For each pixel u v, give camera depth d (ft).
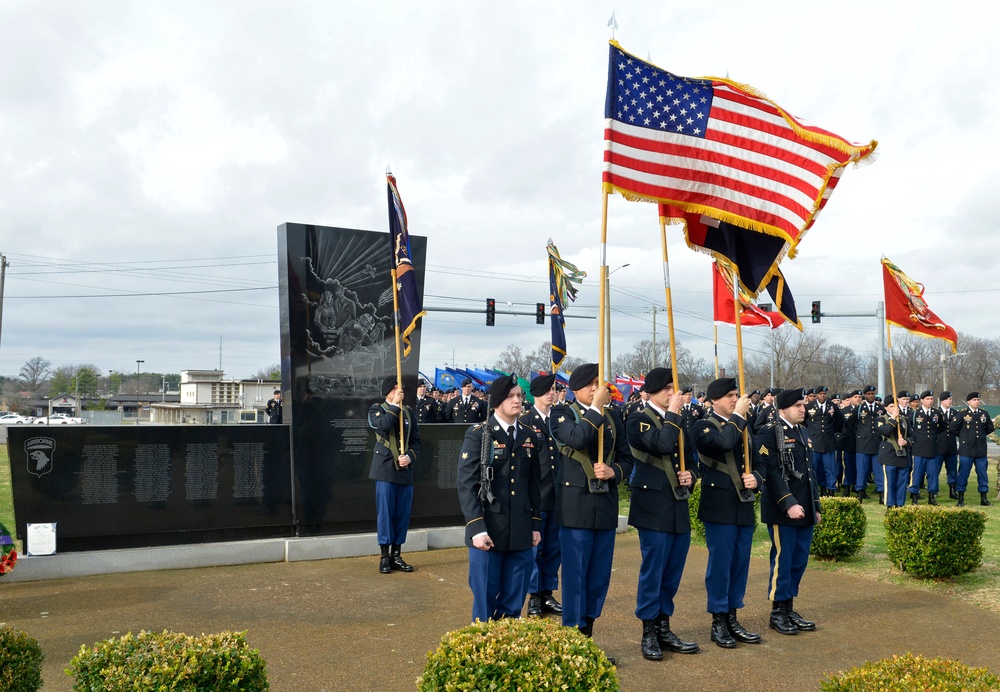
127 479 30.07
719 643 21.16
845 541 31.68
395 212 31.94
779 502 22.59
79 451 29.40
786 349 214.28
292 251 33.30
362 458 34.06
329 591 26.61
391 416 29.58
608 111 20.65
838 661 20.03
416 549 33.83
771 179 21.48
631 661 19.88
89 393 360.69
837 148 19.98
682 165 21.39
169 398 342.85
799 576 23.17
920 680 10.98
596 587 19.81
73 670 12.21
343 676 18.33
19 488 28.58
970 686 10.71
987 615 24.36
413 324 31.73
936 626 23.17
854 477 57.93
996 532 39.78
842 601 26.11
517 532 18.71
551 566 25.04
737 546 21.74
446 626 22.47
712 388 22.21
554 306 46.65
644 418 20.86
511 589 18.93
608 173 20.43
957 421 54.80
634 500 20.92
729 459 21.70
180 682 11.59
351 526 33.86
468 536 18.47
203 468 31.37
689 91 21.72
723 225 22.75
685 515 20.57
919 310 41.55
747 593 26.94
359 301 34.47
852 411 57.47
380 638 21.29
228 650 12.32
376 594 26.23
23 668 12.80
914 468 53.36
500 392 19.22
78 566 28.37
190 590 26.53
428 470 36.01
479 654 11.73
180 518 30.86
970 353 243.40
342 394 33.83
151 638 12.71
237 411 134.62
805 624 22.74
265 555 31.27
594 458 19.71
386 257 35.24
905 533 29.25
